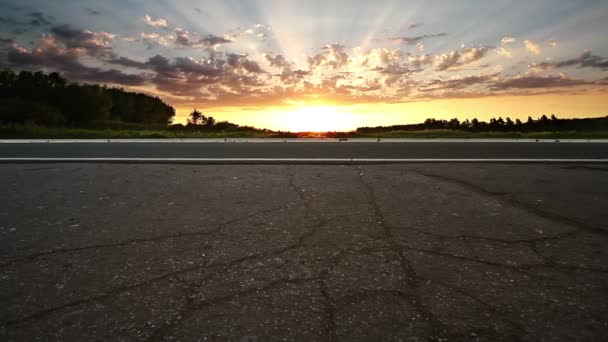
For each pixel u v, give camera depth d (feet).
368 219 9.73
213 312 5.33
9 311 5.38
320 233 8.68
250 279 6.35
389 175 15.74
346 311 5.33
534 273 6.52
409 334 4.77
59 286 6.13
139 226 9.27
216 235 8.59
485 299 5.64
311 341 4.64
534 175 15.61
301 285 6.12
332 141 36.83
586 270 6.63
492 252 7.48
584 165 18.04
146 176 15.81
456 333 4.80
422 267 6.79
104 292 5.92
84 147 29.22
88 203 11.50
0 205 11.27
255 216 10.07
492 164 18.45
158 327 4.97
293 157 21.49
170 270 6.72
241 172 16.63
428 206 10.96
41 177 15.65
